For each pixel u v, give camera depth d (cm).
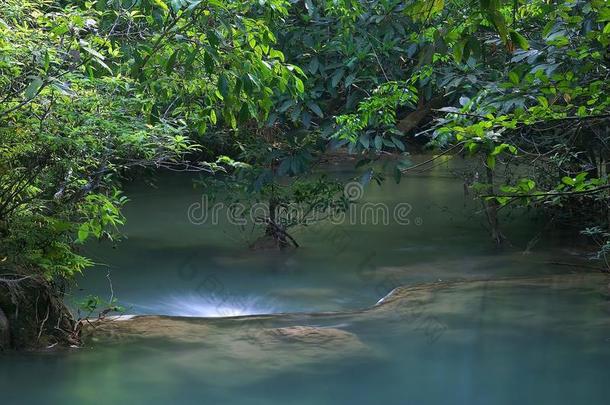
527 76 458
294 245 965
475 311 672
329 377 522
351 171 1476
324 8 854
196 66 541
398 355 565
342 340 589
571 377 525
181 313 706
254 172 904
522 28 643
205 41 506
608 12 432
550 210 1035
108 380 506
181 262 884
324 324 639
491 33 697
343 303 740
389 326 633
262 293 771
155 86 561
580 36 532
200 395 486
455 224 1085
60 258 607
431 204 1223
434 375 528
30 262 584
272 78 529
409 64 883
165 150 638
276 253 934
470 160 1383
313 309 721
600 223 920
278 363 545
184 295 760
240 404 476
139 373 521
